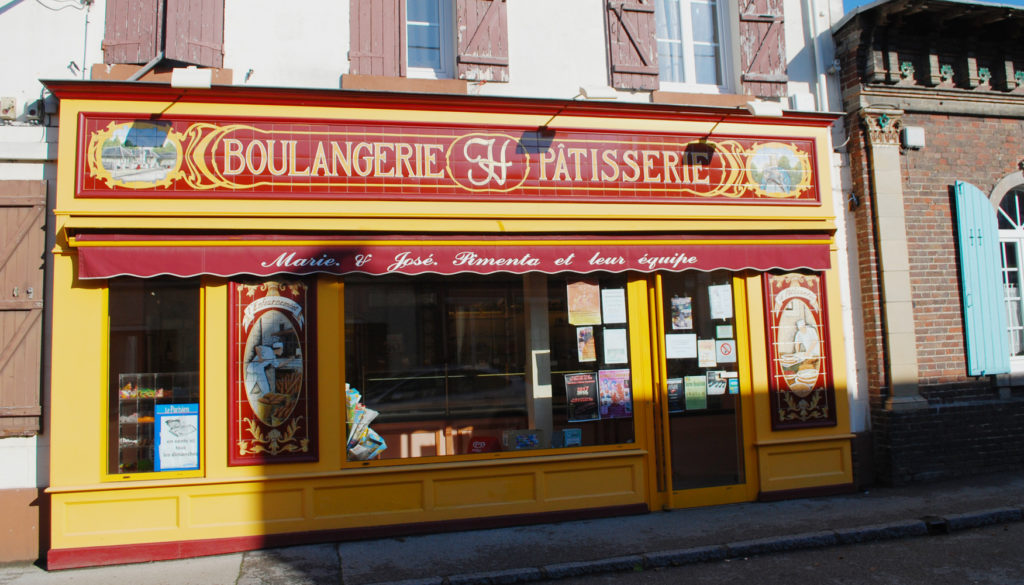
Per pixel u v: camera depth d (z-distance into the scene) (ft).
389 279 22.56
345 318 21.90
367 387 21.98
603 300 24.13
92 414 19.85
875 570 18.17
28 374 20.26
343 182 21.72
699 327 24.66
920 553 19.42
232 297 20.92
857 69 27.09
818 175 25.85
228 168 21.02
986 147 28.81
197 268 20.27
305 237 21.17
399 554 19.67
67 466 19.61
